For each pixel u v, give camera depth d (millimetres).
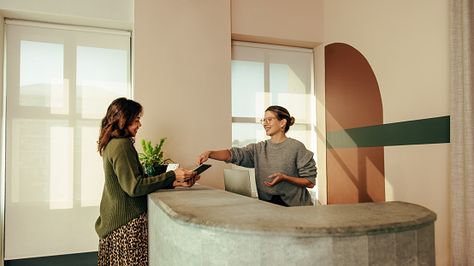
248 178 1834
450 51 2736
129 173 1734
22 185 3592
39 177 3646
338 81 4289
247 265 1002
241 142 4375
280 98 4609
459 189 2641
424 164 3090
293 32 4422
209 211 1216
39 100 3680
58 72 3752
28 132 3631
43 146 3674
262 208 1266
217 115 3873
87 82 3854
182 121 3727
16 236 3555
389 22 3516
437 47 2975
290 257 969
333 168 4398
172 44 3732
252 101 4453
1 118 3537
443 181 2895
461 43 2660
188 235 1155
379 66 3643
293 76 4691
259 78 4504
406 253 1030
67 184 3732
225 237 1035
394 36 3451
